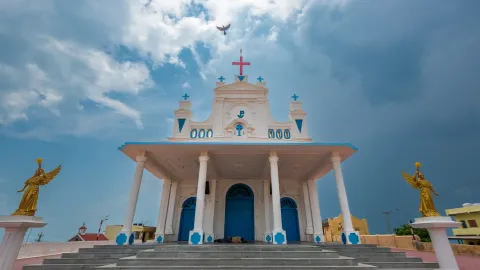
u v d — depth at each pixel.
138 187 12.76
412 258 9.49
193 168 16.27
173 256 8.36
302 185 18.33
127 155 13.98
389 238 22.12
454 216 31.16
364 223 37.09
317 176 17.48
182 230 17.44
